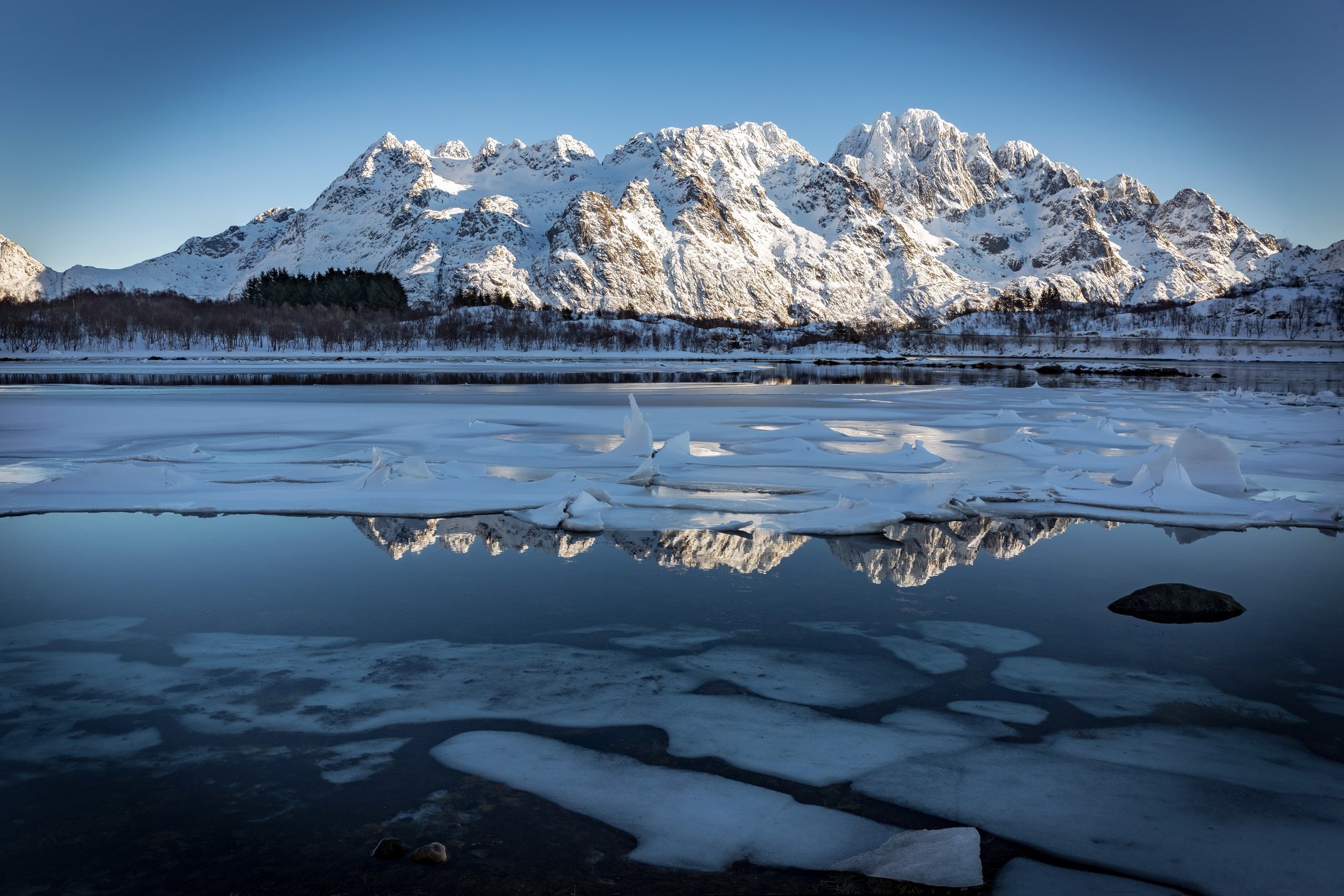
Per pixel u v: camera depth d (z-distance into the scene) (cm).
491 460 2503
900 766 748
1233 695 898
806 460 2514
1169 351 19462
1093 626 1119
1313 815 671
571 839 637
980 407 4609
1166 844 633
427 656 999
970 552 1501
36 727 816
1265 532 1662
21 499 1872
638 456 2566
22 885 577
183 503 1838
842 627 1105
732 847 628
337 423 3581
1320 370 11606
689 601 1209
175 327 16038
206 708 860
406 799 692
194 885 579
